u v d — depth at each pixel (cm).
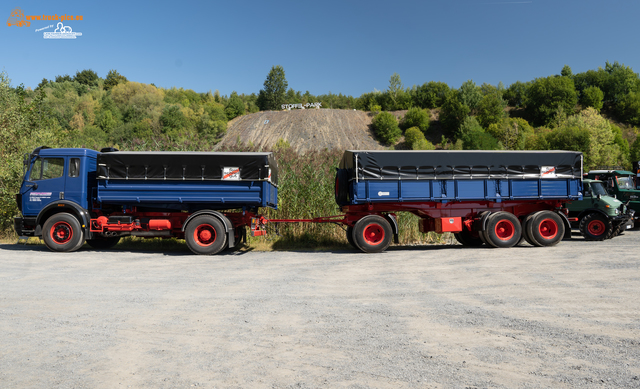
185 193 1089
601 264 862
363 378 322
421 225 1251
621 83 10888
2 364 355
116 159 1083
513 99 11438
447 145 8294
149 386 309
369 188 1132
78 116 7619
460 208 1188
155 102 9094
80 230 1104
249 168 1089
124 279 741
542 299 577
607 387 303
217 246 1073
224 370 340
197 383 314
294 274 796
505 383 311
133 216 1134
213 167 1088
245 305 557
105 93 10038
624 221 1377
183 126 8206
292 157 1745
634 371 332
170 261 966
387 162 1138
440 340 411
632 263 869
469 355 370
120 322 477
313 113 10094
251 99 14200
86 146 1786
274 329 451
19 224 1128
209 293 630
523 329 444
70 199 1122
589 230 1361
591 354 370
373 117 10181
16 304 557
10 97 1720
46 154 1130
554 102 10050
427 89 11344
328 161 1709
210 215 1085
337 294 623
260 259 1003
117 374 333
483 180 1175
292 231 1340
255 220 1129
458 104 9350
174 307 545
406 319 487
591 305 542
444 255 1041
